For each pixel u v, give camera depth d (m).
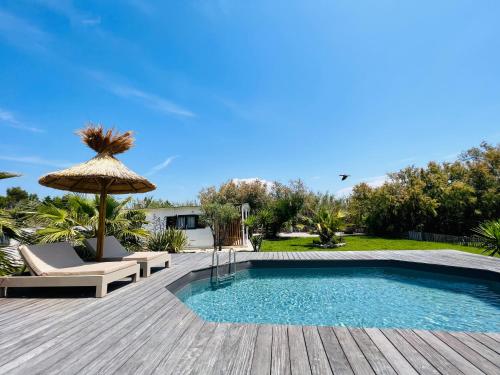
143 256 6.55
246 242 17.64
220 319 5.19
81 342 2.82
